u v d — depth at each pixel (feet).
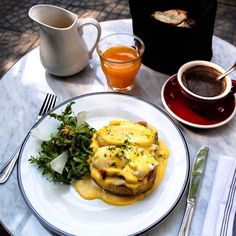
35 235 1.48
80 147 1.62
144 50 2.07
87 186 1.57
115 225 1.44
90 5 4.64
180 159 1.64
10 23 4.47
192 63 1.91
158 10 2.13
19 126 1.90
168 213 1.45
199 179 1.63
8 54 4.09
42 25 1.87
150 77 2.14
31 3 4.72
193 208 1.53
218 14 4.47
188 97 1.81
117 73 1.94
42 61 2.08
